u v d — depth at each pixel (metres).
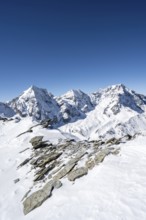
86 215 11.58
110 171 15.91
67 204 13.43
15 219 14.46
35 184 18.55
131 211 10.98
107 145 23.66
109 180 14.67
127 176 14.60
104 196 12.94
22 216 14.52
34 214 14.05
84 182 15.77
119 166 16.45
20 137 40.09
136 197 12.05
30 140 35.31
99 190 13.80
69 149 25.92
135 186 13.16
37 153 28.30
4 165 27.36
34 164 23.98
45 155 25.94
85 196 13.63
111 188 13.61
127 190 12.95
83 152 22.11
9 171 24.64
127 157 17.95
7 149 35.66
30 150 31.12
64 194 15.01
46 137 36.41
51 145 31.55
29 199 15.92
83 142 29.78
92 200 12.91
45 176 19.69
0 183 21.66
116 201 12.12
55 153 25.64
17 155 30.39
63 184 16.62
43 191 16.25
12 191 18.80
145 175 14.20
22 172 22.92
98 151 21.22
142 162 16.33
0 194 19.14
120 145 22.30
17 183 20.28
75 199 13.71
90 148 23.89
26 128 46.41
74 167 18.88
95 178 15.61
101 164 17.64
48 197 15.49
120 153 19.22
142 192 12.41
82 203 12.95
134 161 16.83
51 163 22.50
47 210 13.74
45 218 12.79
